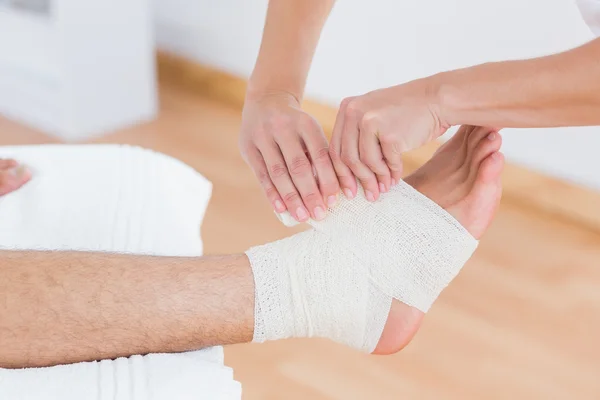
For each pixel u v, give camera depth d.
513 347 1.58
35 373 0.74
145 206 1.01
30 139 2.43
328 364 1.53
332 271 0.89
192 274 0.84
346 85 2.43
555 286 1.78
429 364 1.53
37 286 0.79
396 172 0.84
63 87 2.38
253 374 1.49
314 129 0.88
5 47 2.50
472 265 1.84
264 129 0.90
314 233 0.92
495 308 1.70
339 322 0.90
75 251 0.83
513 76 0.76
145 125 2.56
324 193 0.87
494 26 2.05
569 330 1.64
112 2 2.40
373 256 0.90
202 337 0.84
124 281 0.81
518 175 2.12
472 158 0.93
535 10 1.96
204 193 1.13
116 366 0.76
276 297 0.86
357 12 2.31
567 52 0.75
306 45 0.98
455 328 1.63
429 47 2.20
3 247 0.89
